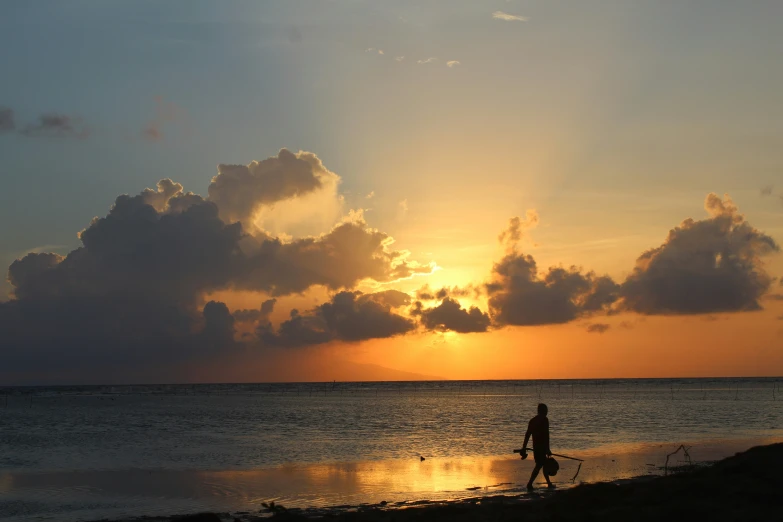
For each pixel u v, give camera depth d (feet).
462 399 467.11
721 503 53.72
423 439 154.92
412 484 87.25
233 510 71.41
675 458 108.06
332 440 152.87
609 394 531.50
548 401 396.98
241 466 107.24
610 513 52.08
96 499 78.89
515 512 56.90
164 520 66.03
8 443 148.25
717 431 162.81
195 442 149.69
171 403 417.08
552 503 59.72
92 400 485.97
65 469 104.53
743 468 66.90
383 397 533.14
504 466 104.73
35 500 78.43
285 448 135.33
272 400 469.57
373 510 66.18
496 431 178.09
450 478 92.22
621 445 129.49
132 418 248.73
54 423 220.43
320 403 405.80
